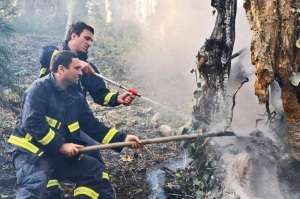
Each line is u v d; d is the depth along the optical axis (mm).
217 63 3926
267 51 3195
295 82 3193
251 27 3262
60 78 3686
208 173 3832
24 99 3637
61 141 3543
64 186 4652
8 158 5207
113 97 4422
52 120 3650
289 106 3291
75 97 3816
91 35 4348
